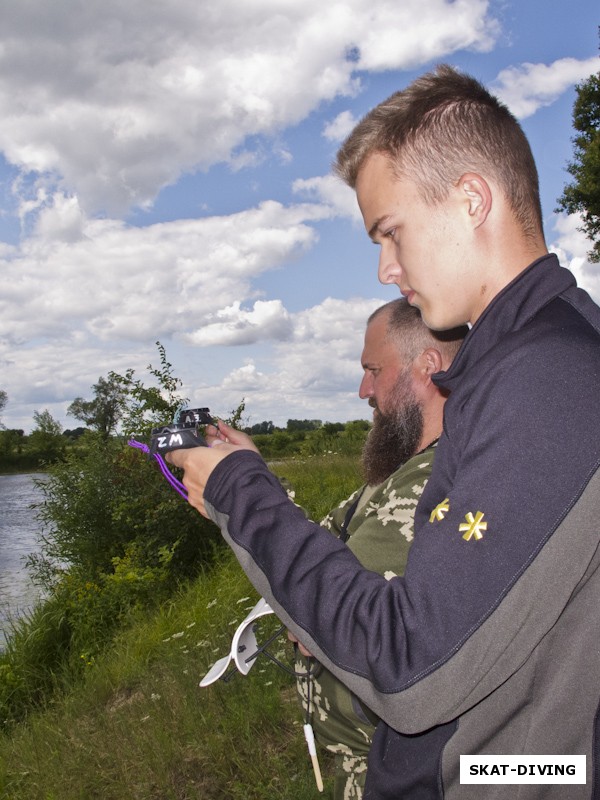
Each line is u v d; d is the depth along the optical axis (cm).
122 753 396
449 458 102
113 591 748
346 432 1642
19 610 895
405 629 86
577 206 2289
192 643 552
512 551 84
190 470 115
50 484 889
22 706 634
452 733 95
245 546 104
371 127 110
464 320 108
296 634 99
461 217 104
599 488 85
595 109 2303
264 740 371
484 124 103
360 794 146
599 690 91
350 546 145
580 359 90
